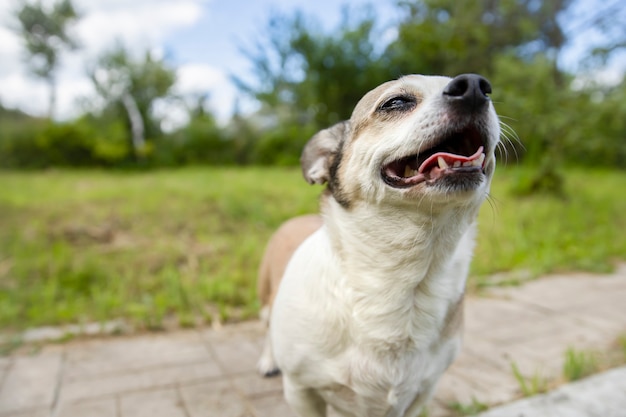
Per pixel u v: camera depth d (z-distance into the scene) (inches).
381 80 115.3
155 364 19.0
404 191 10.6
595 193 59.5
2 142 131.8
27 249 33.5
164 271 29.1
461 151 11.3
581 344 20.8
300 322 12.1
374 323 11.4
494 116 10.6
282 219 42.9
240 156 150.1
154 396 16.7
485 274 30.4
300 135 132.3
